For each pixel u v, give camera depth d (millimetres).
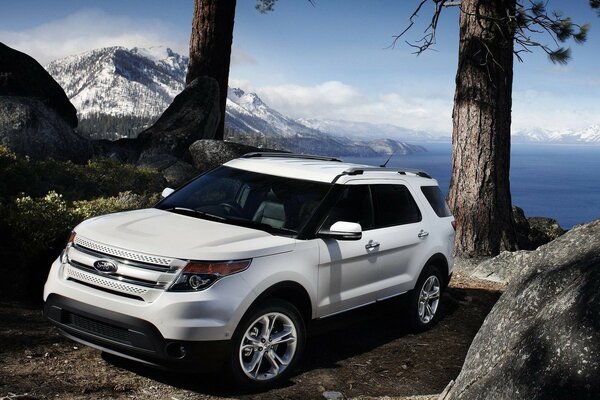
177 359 4715
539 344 3168
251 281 4992
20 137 12344
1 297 6781
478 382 3459
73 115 17562
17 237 7156
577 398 2812
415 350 6973
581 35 12602
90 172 11797
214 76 18578
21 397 4344
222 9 18359
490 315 3896
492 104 13477
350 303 6148
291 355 5457
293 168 6457
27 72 16375
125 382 5000
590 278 3180
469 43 13586
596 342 2893
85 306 4875
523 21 12648
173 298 4684
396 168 7430
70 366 5180
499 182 13617
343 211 6129
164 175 14555
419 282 7297
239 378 5055
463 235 13633
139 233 5203
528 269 3818
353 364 6312
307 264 5543
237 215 5867
